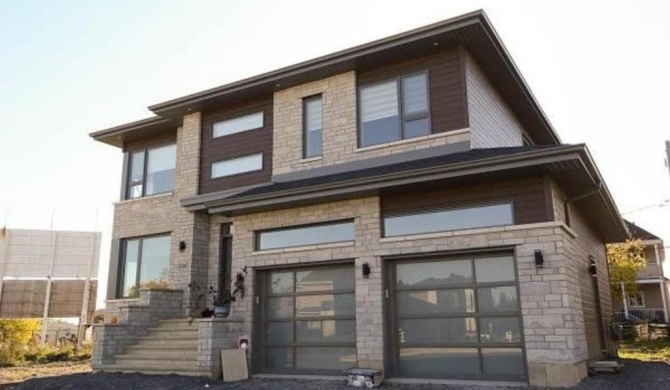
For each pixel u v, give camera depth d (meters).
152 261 15.98
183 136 15.83
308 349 11.02
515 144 15.19
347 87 12.98
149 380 10.44
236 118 15.11
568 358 8.34
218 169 15.06
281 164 13.62
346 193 10.54
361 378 9.20
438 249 9.75
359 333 10.20
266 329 11.60
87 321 19.47
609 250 25.50
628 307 31.88
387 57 12.42
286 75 13.45
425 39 11.62
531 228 9.03
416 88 12.20
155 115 16.39
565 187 10.13
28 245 19.23
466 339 9.41
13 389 9.98
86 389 9.61
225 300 12.05
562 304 8.55
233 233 12.36
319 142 13.35
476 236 9.46
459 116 11.43
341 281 10.94
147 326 13.12
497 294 9.27
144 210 16.34
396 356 9.94
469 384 8.91
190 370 10.93
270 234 11.98
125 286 16.38
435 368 9.57
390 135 12.26
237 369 10.73
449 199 9.98
